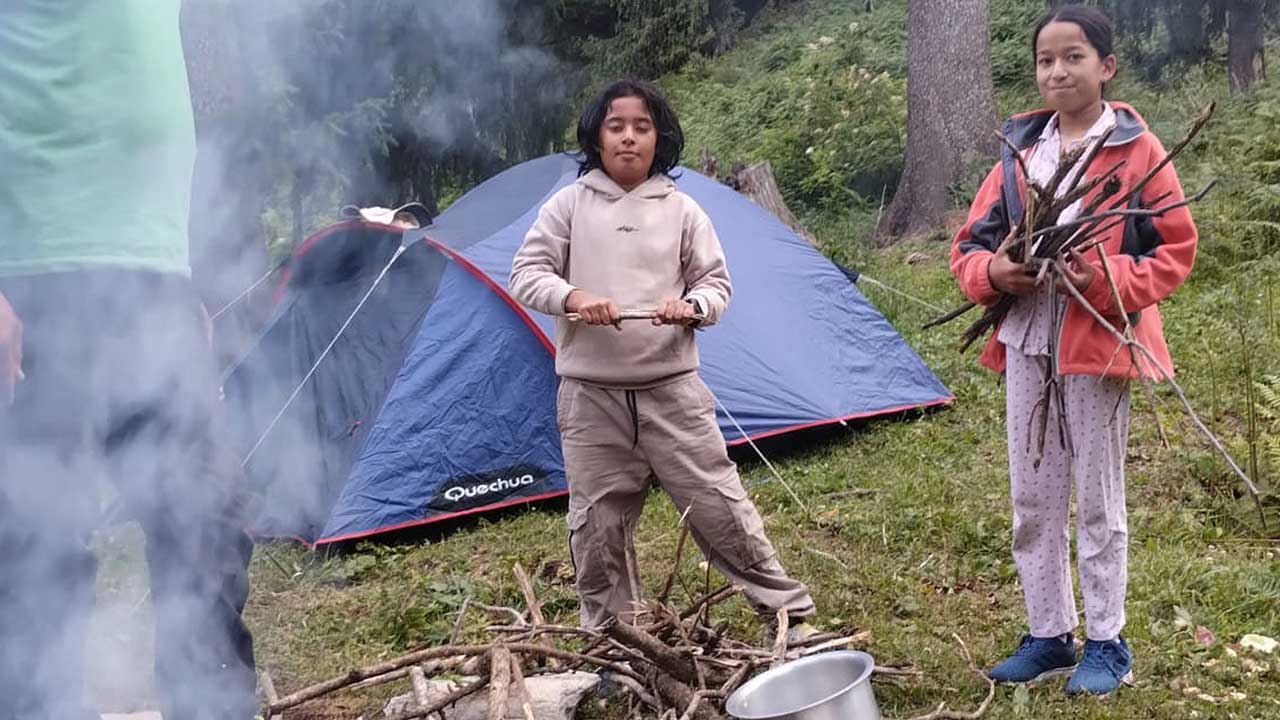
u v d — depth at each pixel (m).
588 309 2.91
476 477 4.79
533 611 3.21
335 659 3.55
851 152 12.80
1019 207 2.95
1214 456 4.60
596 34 14.31
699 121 15.69
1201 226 7.20
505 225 5.22
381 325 5.06
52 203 2.25
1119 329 2.85
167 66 2.36
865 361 5.63
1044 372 2.90
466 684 2.90
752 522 3.12
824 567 4.02
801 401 5.32
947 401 5.71
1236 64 11.30
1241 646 3.25
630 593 3.20
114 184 2.29
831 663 2.65
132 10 2.33
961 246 3.09
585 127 3.12
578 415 3.10
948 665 3.18
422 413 4.83
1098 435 2.88
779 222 5.95
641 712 2.98
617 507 3.14
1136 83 12.19
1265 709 2.87
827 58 15.55
